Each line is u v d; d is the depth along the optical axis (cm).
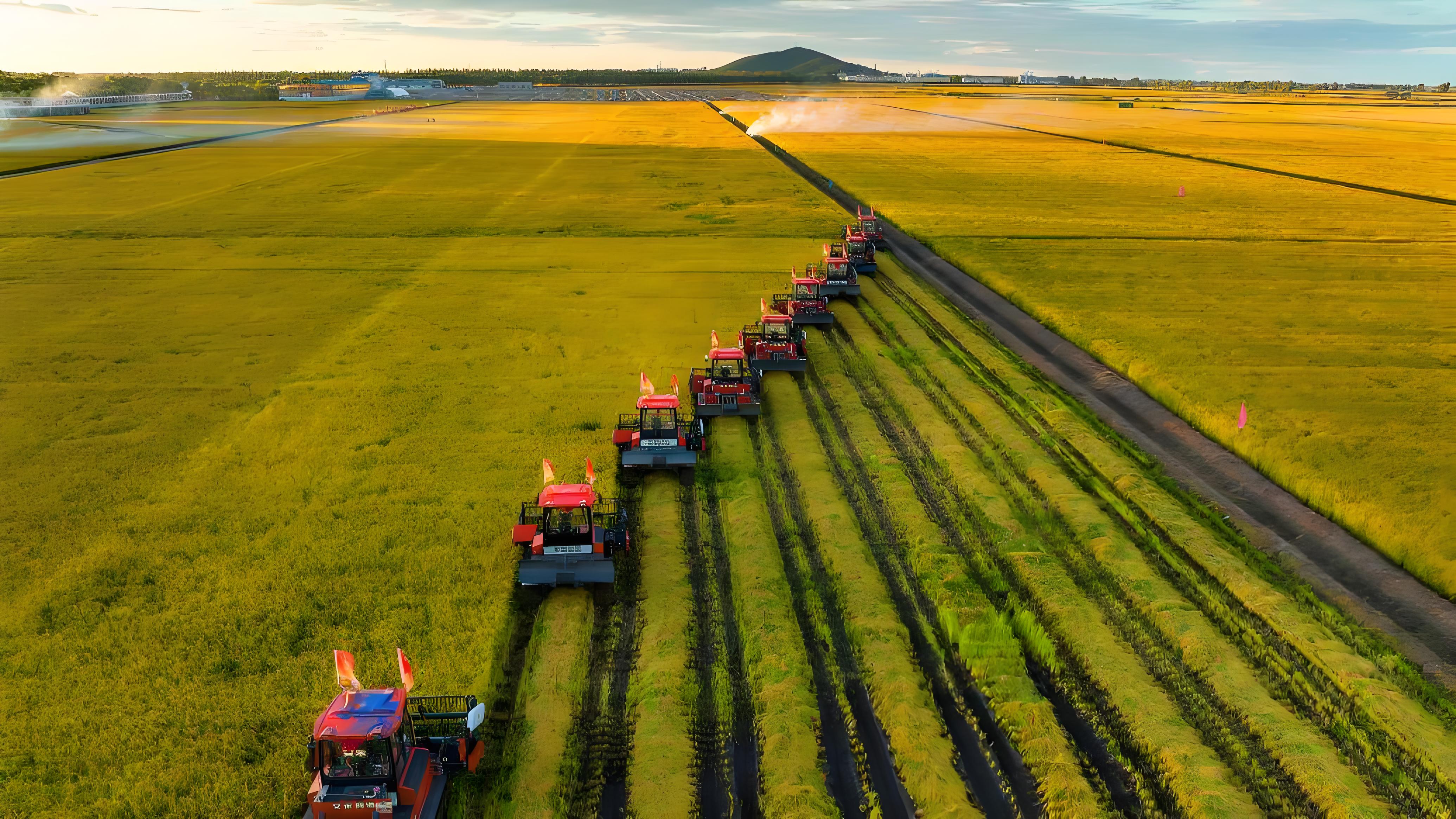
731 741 1595
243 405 3275
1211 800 1448
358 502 2483
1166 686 1766
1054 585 2105
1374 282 5322
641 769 1516
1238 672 1800
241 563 2167
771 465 2783
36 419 3128
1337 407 3331
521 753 1551
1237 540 2445
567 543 2067
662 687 1708
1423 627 2038
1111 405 3506
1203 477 2869
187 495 2536
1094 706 1702
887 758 1559
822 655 1842
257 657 1802
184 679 1739
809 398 3406
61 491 2564
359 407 3225
